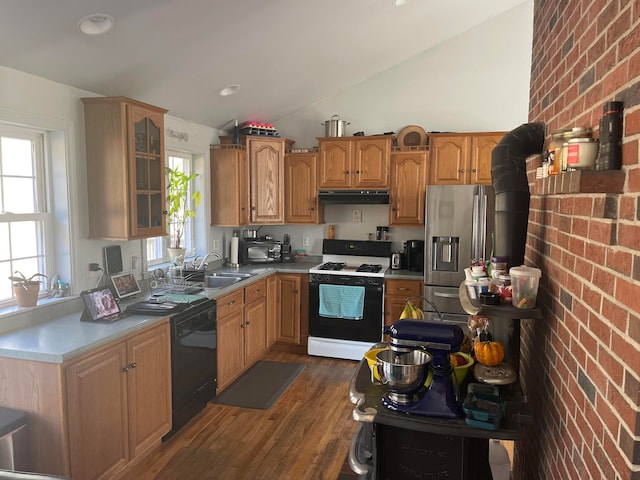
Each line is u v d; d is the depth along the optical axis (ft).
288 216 16.25
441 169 14.66
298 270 15.44
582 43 4.86
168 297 11.03
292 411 11.44
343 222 16.85
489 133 14.19
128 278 10.84
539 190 5.00
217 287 12.64
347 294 14.79
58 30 7.65
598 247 3.94
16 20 7.07
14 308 8.57
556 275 5.48
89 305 8.86
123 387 8.40
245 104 14.42
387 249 15.97
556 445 5.18
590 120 4.50
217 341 11.92
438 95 15.61
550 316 5.70
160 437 9.61
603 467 3.65
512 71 14.96
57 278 9.71
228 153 15.16
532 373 6.68
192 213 13.69
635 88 3.29
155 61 9.77
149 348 9.11
